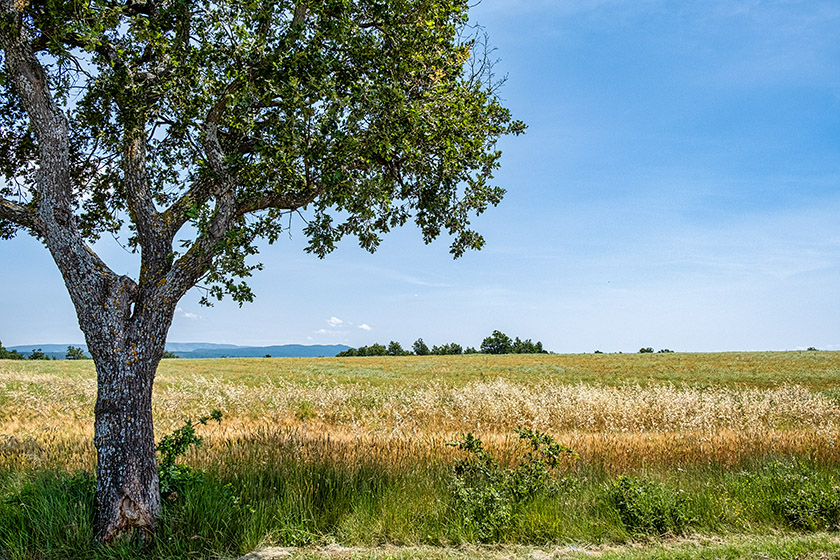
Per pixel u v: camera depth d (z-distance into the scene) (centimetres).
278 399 2195
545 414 1694
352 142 661
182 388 2302
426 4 737
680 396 1995
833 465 945
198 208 654
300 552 617
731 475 876
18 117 844
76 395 2198
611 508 730
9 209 659
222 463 845
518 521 689
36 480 749
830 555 580
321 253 840
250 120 636
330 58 680
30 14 682
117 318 628
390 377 4125
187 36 690
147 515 607
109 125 844
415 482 786
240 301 784
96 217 923
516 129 862
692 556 580
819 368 4562
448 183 851
